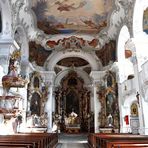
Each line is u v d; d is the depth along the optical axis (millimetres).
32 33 19188
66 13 18047
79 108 26641
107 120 19859
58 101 26109
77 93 27172
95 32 20344
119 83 18469
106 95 20438
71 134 22953
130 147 4215
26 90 17359
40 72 21250
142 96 13383
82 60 25938
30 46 19422
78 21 19094
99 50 21828
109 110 20047
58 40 21375
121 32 17484
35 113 19953
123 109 17844
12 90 13750
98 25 19375
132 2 14125
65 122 25703
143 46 14156
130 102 17422
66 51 22047
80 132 25094
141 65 13578
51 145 10727
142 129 13141
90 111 25578
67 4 16953
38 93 20328
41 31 19672
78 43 21734
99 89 21375
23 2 14883
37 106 20156
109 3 16469
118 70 18672
